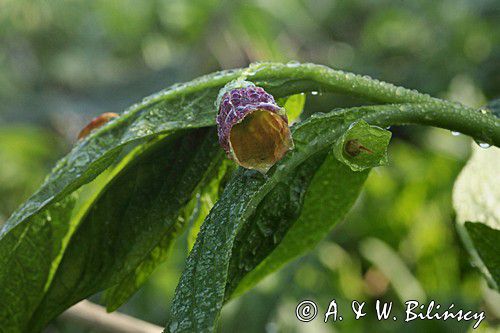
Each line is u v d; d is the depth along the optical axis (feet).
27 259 0.98
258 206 0.92
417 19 3.69
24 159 3.03
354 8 4.04
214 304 0.79
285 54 3.62
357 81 0.93
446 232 2.62
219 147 0.97
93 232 0.99
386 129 0.91
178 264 2.47
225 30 3.30
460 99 3.25
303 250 1.06
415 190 2.72
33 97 3.34
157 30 3.40
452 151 2.69
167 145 0.99
